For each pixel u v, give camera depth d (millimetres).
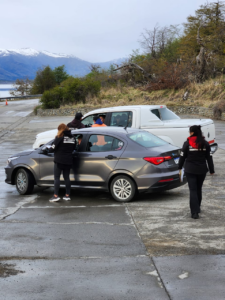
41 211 6996
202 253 4680
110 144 7621
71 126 10273
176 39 43406
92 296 3715
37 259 4688
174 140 9734
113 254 4770
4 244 5238
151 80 37188
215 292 3699
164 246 4977
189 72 34875
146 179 7113
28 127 26266
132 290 3807
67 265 4480
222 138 17078
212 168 6137
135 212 6668
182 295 3664
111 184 7488
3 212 7012
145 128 9984
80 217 6488
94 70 47312
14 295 3773
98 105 34531
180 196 7805
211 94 30766
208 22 39719
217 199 7383
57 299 3676
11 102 56125
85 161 7680
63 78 62562
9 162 8711
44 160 8203
